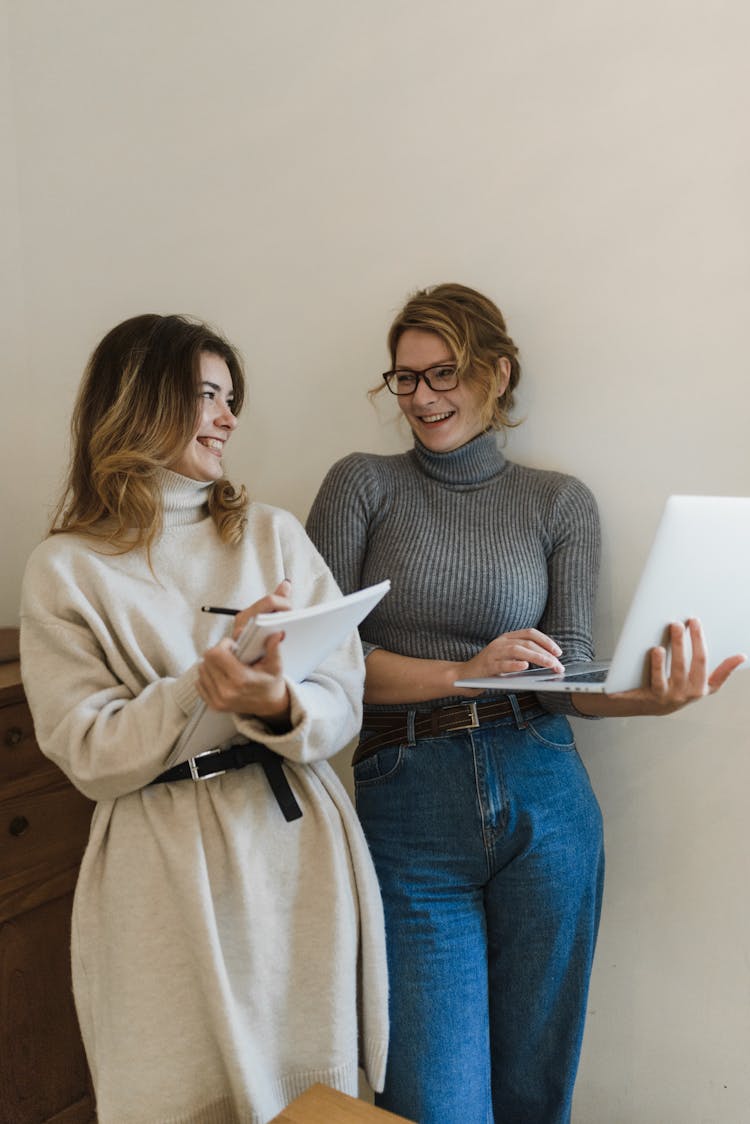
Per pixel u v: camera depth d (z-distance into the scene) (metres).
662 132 1.69
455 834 1.59
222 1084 1.30
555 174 1.80
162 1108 1.26
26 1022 1.87
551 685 1.31
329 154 2.03
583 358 1.81
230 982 1.29
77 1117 1.96
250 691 1.15
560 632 1.68
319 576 1.50
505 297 1.87
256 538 1.47
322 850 1.37
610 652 1.82
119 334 1.43
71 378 2.41
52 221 2.40
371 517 1.74
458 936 1.59
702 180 1.67
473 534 1.70
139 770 1.24
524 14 1.79
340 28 1.99
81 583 1.34
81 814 1.96
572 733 1.78
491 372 1.71
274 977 1.32
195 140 2.19
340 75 2.00
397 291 1.98
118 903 1.29
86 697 1.30
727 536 1.23
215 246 2.19
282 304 2.12
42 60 2.37
